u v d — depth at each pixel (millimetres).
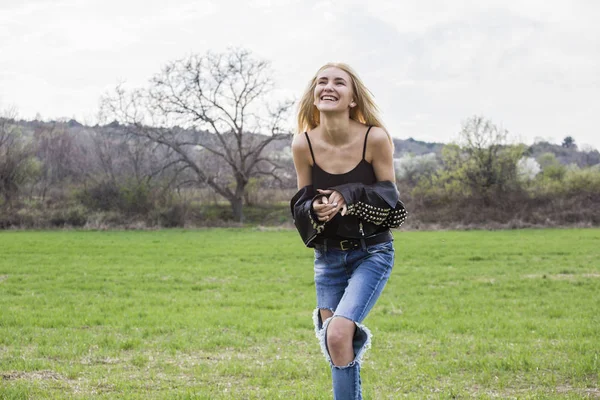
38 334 10391
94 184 51750
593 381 7145
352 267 4723
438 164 63031
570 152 79000
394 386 7035
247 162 56312
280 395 6492
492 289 16859
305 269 22234
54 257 26281
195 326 11273
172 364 8172
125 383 7035
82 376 7484
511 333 10414
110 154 54656
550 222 48719
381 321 11727
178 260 25500
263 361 8383
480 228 47906
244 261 25266
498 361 8016
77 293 16344
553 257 25891
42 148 56312
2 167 50312
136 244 33594
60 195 53062
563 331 10477
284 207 58562
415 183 57000
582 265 22766
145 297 15570
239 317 12352
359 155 4777
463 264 23531
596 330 10555
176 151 54406
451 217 50406
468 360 8234
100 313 12914
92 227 47750
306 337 10211
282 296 15867
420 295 15758
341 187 4527
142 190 51062
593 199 51312
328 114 4723
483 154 52312
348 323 4363
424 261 24594
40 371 7711
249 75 54625
